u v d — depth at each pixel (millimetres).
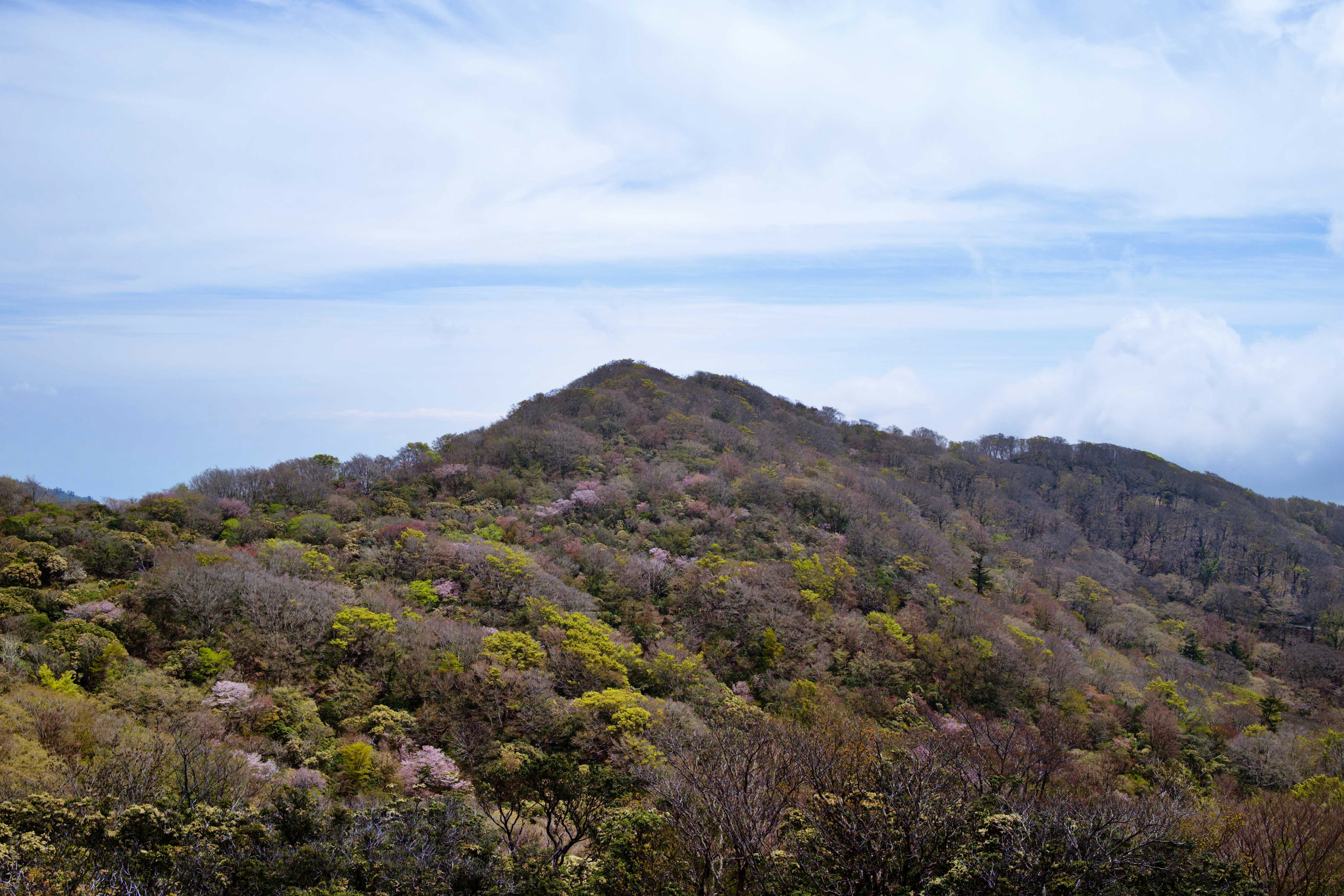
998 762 26766
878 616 57156
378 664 39656
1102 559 116812
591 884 18578
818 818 17891
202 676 36531
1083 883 14883
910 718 44719
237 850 18578
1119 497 143750
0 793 21766
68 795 22281
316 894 16969
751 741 24172
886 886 15836
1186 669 75375
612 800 23031
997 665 53188
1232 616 103188
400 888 18156
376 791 29234
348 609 43031
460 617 47312
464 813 21969
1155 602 104312
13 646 33438
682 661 45906
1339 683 80750
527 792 23344
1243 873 16141
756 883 17266
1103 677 62062
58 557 43406
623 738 33656
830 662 51500
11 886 15641
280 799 21344
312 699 36656
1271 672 85188
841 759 22422
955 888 14859
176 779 24672
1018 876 14820
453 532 61031
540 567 55250
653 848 19422
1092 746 47719
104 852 17797
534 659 41219
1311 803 28938
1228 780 46344
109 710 30969
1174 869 15719
